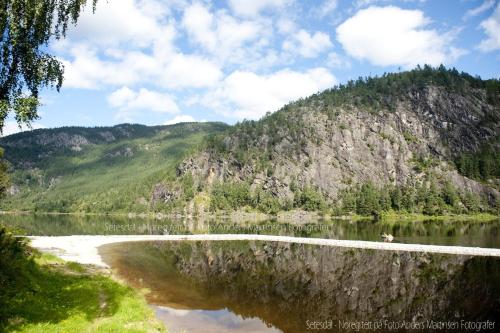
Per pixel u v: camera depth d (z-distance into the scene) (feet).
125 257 178.81
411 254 197.88
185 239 264.72
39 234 318.45
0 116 59.57
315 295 114.83
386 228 403.75
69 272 107.65
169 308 95.50
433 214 626.23
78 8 73.51
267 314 93.66
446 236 297.33
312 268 162.40
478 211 638.12
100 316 67.10
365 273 150.82
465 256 189.57
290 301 107.24
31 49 68.49
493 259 179.22
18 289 68.80
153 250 208.13
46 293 73.51
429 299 110.11
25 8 64.03
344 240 253.85
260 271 155.53
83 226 441.68
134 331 60.59
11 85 68.59
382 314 95.30
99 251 196.65
